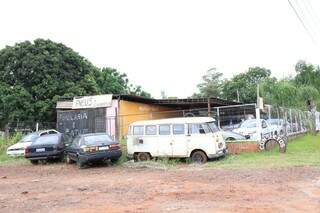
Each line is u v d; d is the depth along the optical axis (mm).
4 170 20000
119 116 27172
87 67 41500
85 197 11594
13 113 36344
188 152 19547
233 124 27938
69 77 39531
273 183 12562
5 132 32906
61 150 22141
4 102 36812
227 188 11961
